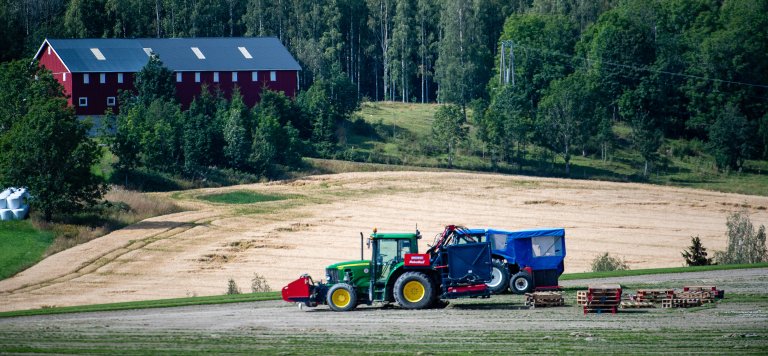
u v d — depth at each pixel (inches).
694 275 6023.6
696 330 3941.9
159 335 4025.6
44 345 3786.9
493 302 4889.3
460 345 3676.2
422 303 4643.2
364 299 4741.6
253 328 4178.2
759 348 3553.2
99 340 3909.9
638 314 4421.8
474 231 4709.6
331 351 3585.1
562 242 5255.9
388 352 3553.2
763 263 6712.6
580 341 3727.9
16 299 6914.4
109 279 7736.2
